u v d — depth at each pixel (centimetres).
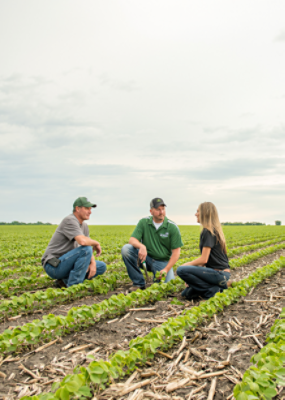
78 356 370
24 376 330
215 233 570
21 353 379
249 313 515
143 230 675
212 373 328
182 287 676
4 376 328
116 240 1934
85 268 637
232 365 346
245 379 268
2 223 10412
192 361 356
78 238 624
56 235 650
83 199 660
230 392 300
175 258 650
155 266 684
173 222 668
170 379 319
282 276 799
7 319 495
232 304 564
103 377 288
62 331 435
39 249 1398
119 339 416
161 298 604
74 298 602
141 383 307
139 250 634
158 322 475
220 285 580
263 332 437
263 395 254
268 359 301
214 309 476
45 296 521
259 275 708
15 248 1548
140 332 439
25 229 4425
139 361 348
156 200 648
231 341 408
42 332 422
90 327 457
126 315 502
